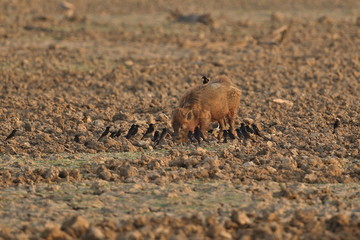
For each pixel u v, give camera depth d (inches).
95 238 1228.5
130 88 3508.9
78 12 7003.0
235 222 1354.6
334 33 5511.8
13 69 3868.1
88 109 2947.8
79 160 1989.4
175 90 3420.3
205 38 5251.0
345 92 3378.4
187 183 1720.0
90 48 4665.4
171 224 1342.3
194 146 2178.9
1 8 6963.6
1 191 1638.8
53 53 4355.3
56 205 1523.1
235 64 4158.5
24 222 1387.8
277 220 1380.4
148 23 6077.8
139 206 1517.0
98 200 1561.3
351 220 1381.6
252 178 1766.7
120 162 1904.5
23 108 2950.3
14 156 2049.7
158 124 2561.5
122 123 2588.6
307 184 1728.6
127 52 4557.1
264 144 2187.5
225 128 2290.8
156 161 1877.5
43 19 5890.8
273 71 3946.9
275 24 6058.1
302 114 2800.2
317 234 1280.8
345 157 2060.8
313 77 3769.7
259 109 2906.0
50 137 2336.4
